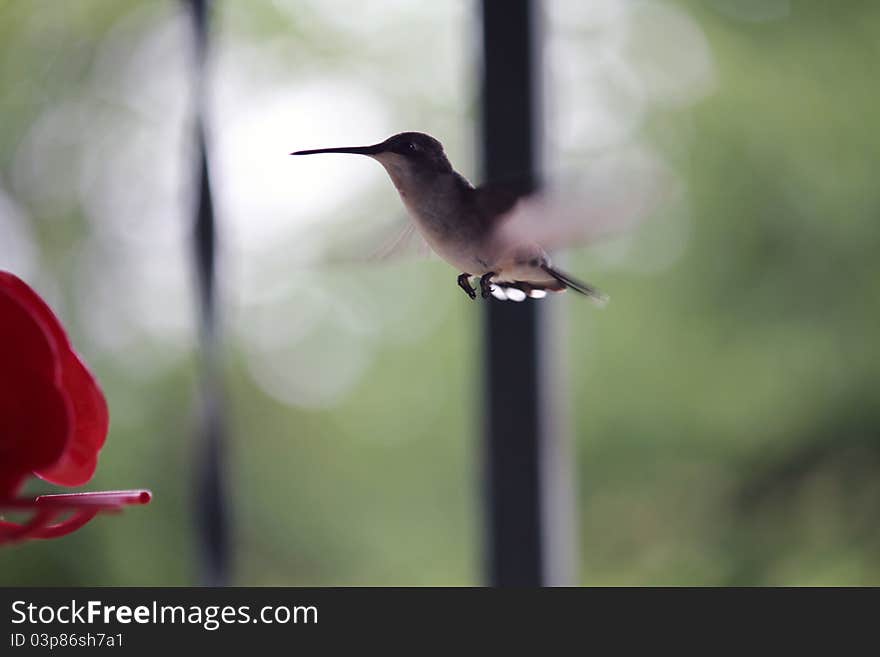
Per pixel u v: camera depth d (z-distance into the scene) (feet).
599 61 43.32
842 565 40.98
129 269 44.37
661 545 42.63
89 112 44.57
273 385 48.16
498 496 17.80
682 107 41.81
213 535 14.89
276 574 47.32
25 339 11.76
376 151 16.30
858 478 40.91
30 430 11.69
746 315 40.52
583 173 14.60
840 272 39.93
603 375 41.81
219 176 14.85
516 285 16.49
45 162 44.16
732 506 42.24
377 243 17.58
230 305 44.42
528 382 17.79
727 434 41.09
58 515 11.49
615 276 41.96
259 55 48.37
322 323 48.14
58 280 44.09
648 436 41.52
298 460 47.88
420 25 49.37
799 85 40.34
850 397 40.11
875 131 39.70
